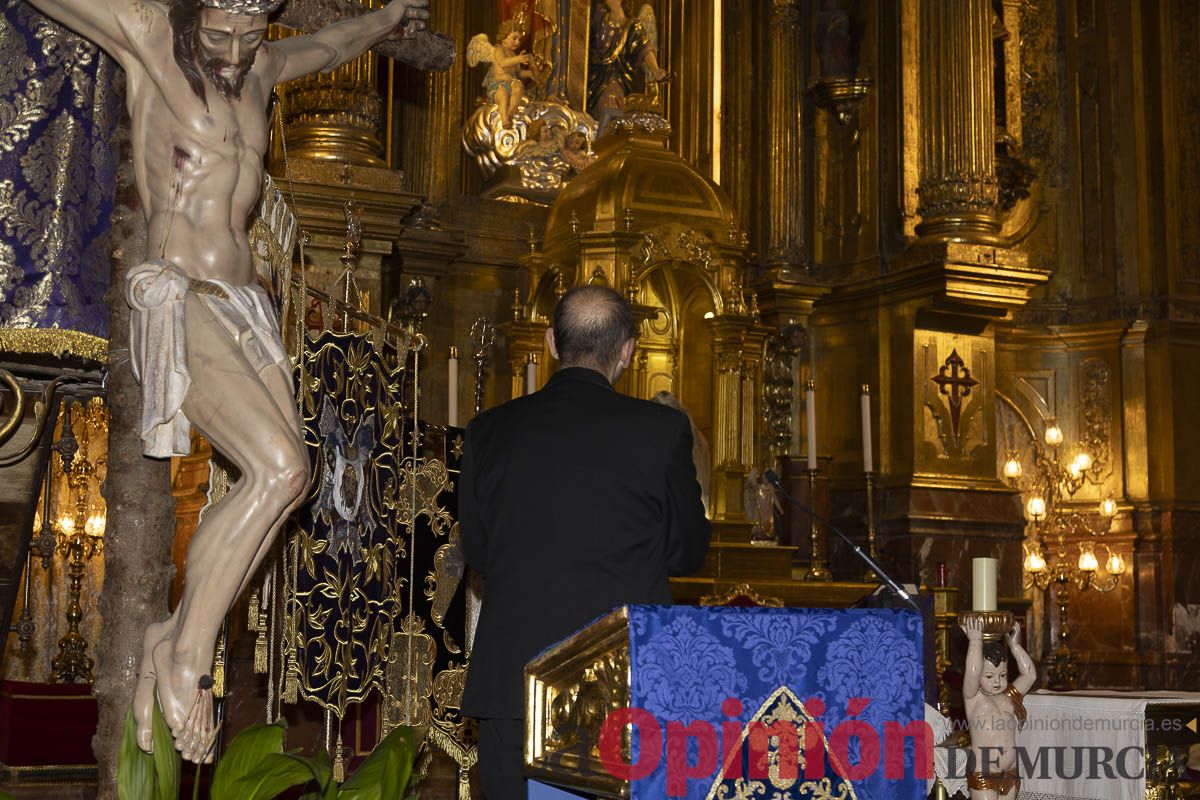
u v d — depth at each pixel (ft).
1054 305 45.32
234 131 13.15
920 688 9.84
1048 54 46.50
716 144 43.70
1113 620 42.73
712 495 36.47
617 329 12.23
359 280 33.68
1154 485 43.01
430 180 38.99
